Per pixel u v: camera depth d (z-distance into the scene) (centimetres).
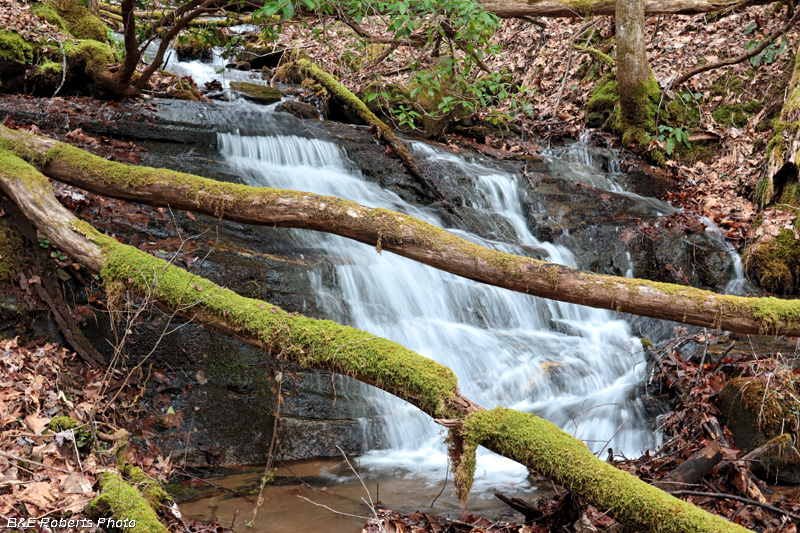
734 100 1109
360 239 407
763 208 912
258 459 505
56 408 421
